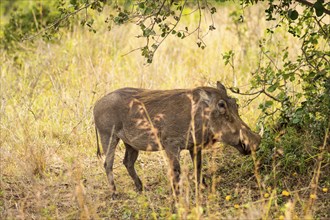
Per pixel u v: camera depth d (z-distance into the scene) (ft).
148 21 64.49
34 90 51.80
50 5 62.28
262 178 36.17
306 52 37.52
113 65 52.80
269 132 37.32
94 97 48.47
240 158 39.06
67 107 47.29
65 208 34.01
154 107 35.45
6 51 60.59
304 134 37.63
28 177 37.06
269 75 36.35
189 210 31.09
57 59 56.70
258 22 56.54
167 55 57.11
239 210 30.68
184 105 34.76
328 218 30.78
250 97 44.93
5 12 72.74
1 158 40.04
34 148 40.93
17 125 44.62
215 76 50.90
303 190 34.30
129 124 36.04
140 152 42.24
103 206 34.60
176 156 35.14
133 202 34.45
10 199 35.40
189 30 61.93
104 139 37.09
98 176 39.09
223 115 33.81
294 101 38.17
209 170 37.78
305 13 37.24
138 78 52.01
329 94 34.86
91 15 60.08
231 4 66.03
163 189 35.40
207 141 35.12
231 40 58.13
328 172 35.40
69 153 41.50
